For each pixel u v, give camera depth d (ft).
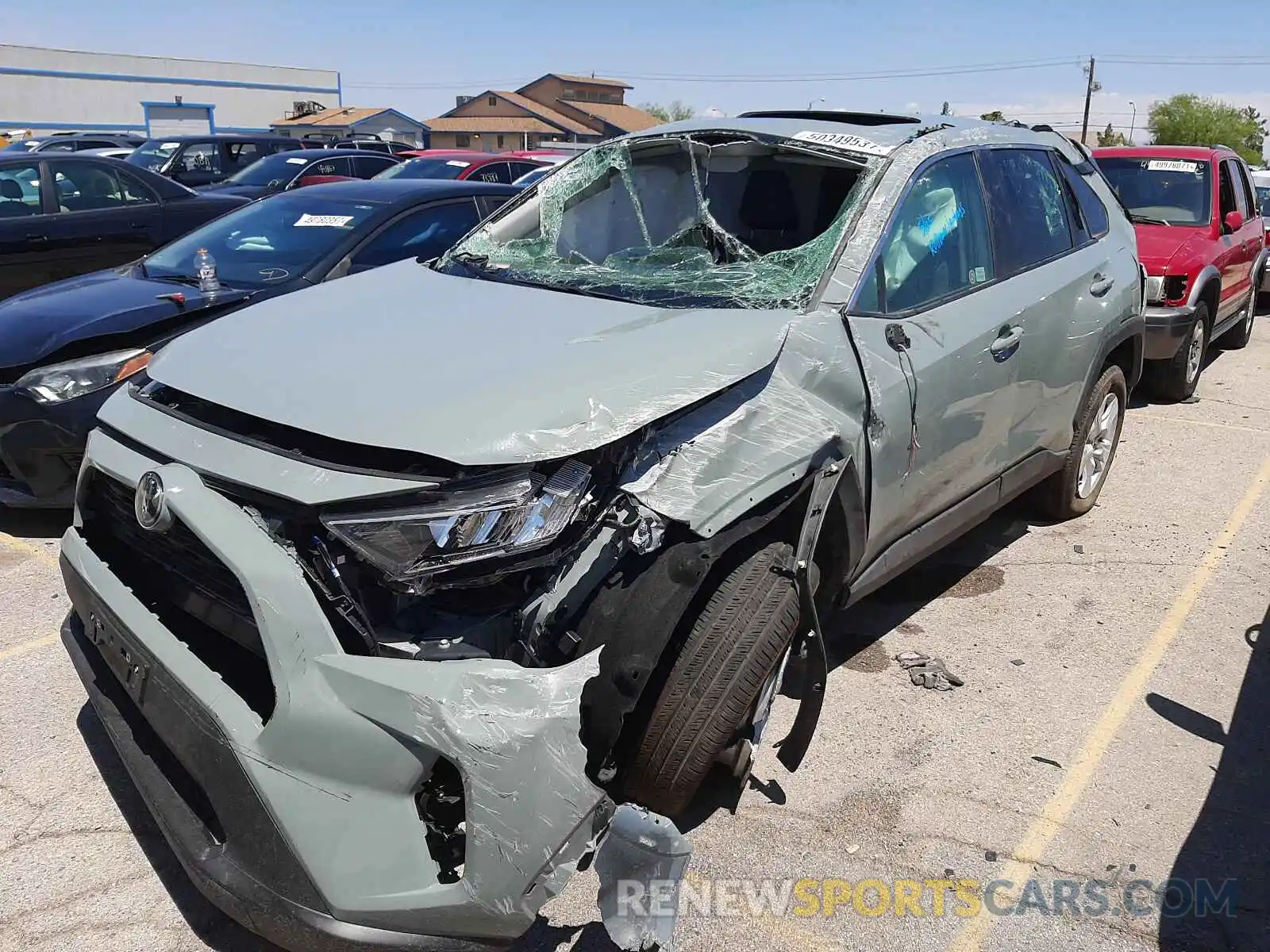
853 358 9.50
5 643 12.13
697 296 9.92
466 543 6.86
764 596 8.11
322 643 6.71
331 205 18.53
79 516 9.12
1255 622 13.57
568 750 6.77
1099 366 14.74
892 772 10.23
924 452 10.66
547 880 6.79
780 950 8.04
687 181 11.94
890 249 10.46
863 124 12.84
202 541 6.98
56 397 13.78
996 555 15.51
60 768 9.89
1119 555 15.57
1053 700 11.64
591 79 285.23
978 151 12.59
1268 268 37.11
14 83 155.74
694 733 7.82
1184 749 10.77
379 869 6.50
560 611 7.18
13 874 8.52
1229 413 23.84
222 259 17.35
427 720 6.45
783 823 9.44
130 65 170.09
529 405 7.46
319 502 6.95
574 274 11.00
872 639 12.91
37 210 24.63
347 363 8.37
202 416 8.25
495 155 43.55
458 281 11.07
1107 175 28.12
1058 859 9.12
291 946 6.73
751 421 8.41
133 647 7.73
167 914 8.18
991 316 11.71
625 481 7.58
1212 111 227.61
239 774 6.73
